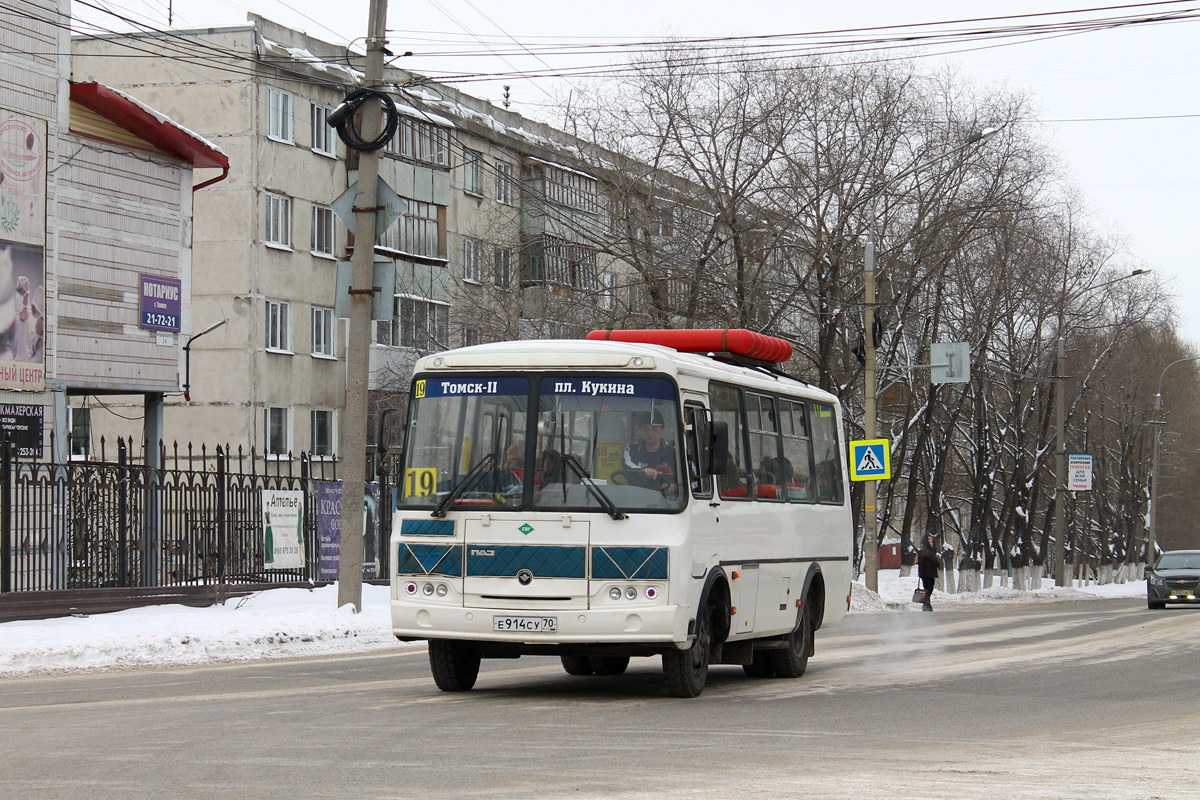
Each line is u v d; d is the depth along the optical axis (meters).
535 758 8.86
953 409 54.09
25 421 24.52
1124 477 75.44
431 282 45.91
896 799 7.46
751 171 38.75
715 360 14.59
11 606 18.72
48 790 7.59
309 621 19.89
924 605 37.94
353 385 21.64
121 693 13.33
